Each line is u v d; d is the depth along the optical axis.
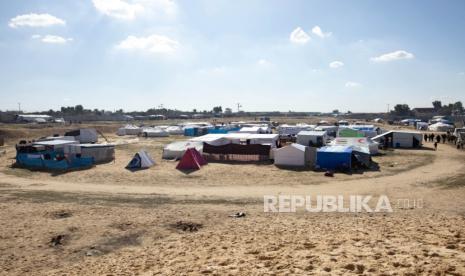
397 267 10.27
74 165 39.09
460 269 9.71
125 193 27.66
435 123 109.62
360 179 32.75
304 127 77.94
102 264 13.95
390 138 58.38
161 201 25.16
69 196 26.61
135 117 179.62
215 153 44.53
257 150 43.31
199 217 21.20
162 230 18.86
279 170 37.09
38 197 26.23
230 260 12.48
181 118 186.12
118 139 74.69
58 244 16.86
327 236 15.42
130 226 19.44
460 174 34.50
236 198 25.98
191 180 32.47
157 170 37.03
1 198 25.81
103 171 36.44
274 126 111.81
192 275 11.08
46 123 120.94
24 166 39.44
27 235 17.94
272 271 10.72
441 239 13.84
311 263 11.16
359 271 10.16
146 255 14.70
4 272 13.77
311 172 36.06
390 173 35.56
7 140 70.75
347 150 38.25
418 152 51.50
